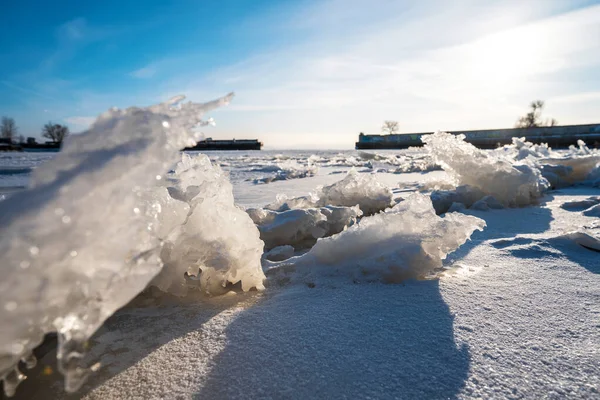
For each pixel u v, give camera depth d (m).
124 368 1.15
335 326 1.39
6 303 0.62
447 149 4.42
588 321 1.39
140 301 1.64
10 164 14.50
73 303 0.69
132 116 0.83
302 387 1.05
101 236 0.71
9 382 0.79
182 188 1.85
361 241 1.99
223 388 1.05
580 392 1.01
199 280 1.79
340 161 16.00
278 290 1.77
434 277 1.88
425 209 2.05
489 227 3.00
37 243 0.65
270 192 6.02
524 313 1.47
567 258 2.13
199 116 0.88
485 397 1.00
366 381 1.07
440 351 1.21
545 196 4.67
